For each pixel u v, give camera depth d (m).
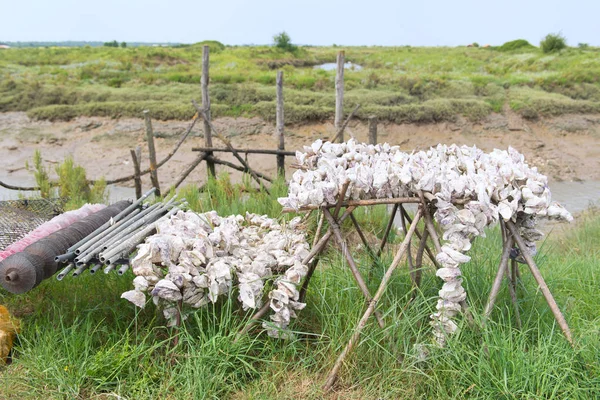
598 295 4.32
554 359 2.95
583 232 7.30
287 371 3.27
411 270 3.50
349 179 3.13
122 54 29.98
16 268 3.29
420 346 3.10
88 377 3.11
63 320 3.76
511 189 3.19
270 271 3.46
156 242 3.10
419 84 19.41
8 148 14.84
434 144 15.95
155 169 8.77
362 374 3.15
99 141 15.05
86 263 3.32
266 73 23.70
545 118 16.98
